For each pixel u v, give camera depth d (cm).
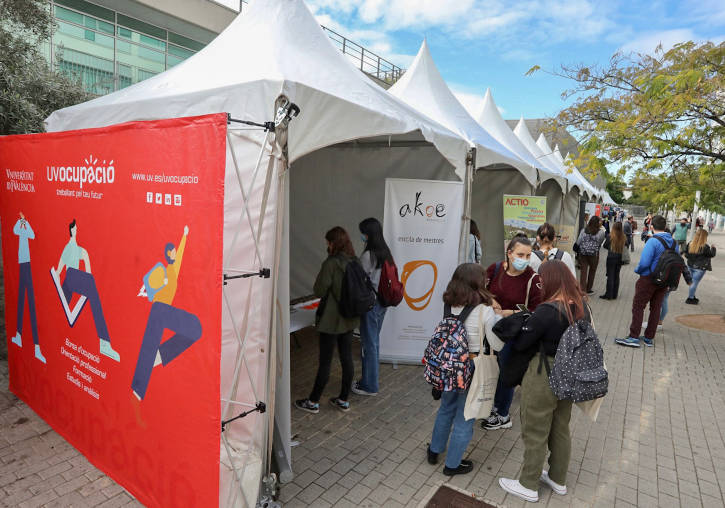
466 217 512
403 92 634
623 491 321
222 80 313
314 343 610
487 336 299
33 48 608
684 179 797
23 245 369
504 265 390
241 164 273
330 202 681
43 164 334
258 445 265
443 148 448
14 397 411
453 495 307
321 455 350
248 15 386
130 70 1219
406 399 452
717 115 666
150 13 1239
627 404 464
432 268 523
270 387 271
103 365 299
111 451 301
